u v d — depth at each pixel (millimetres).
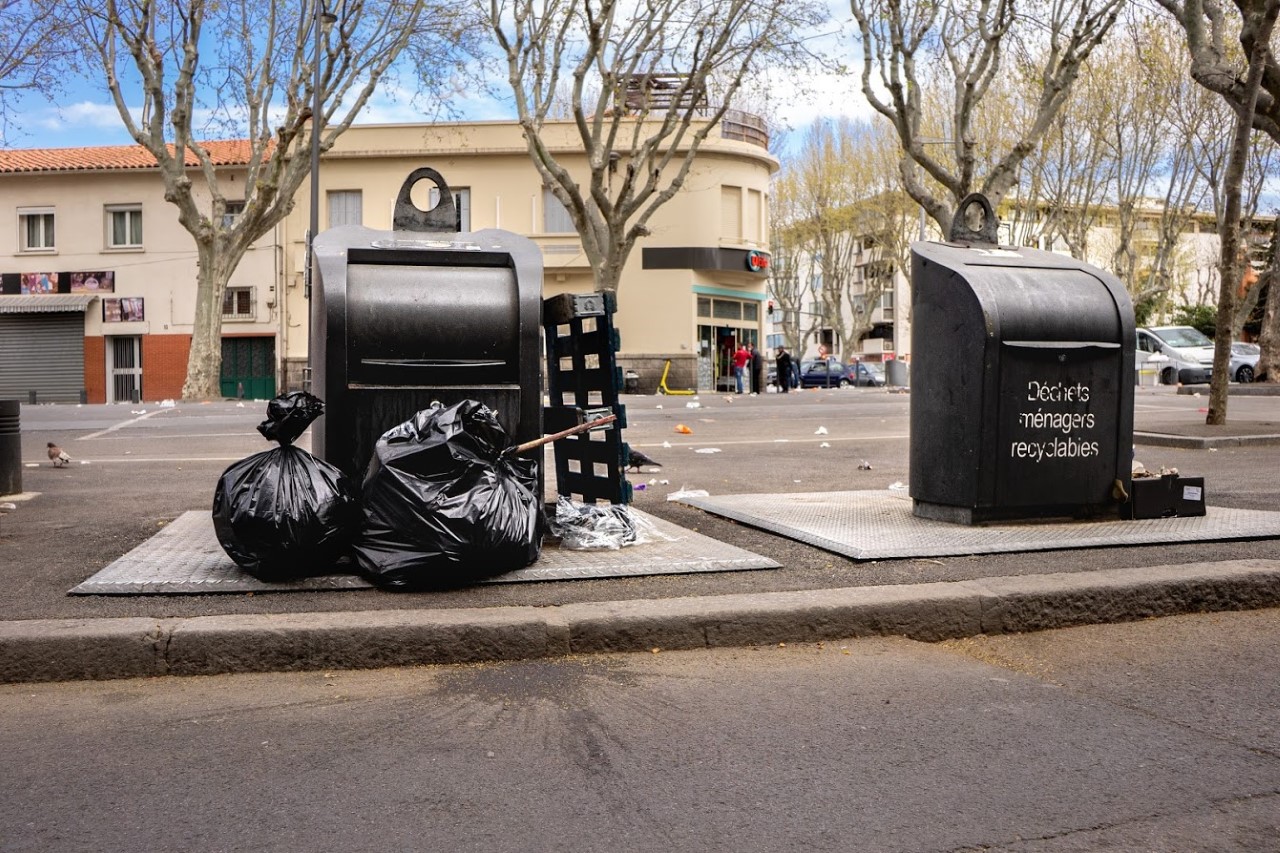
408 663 4352
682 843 2771
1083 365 6641
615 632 4520
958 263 6730
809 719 3730
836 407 23109
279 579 5082
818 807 2992
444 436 5094
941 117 39375
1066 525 6594
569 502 6301
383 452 5121
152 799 3061
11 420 8703
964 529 6457
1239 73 14562
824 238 55875
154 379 40156
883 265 55062
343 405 5508
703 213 40469
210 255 30297
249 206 30297
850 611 4727
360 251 5723
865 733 3590
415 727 3664
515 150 39250
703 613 4594
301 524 4984
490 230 6258
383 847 2752
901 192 48219
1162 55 28094
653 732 3607
